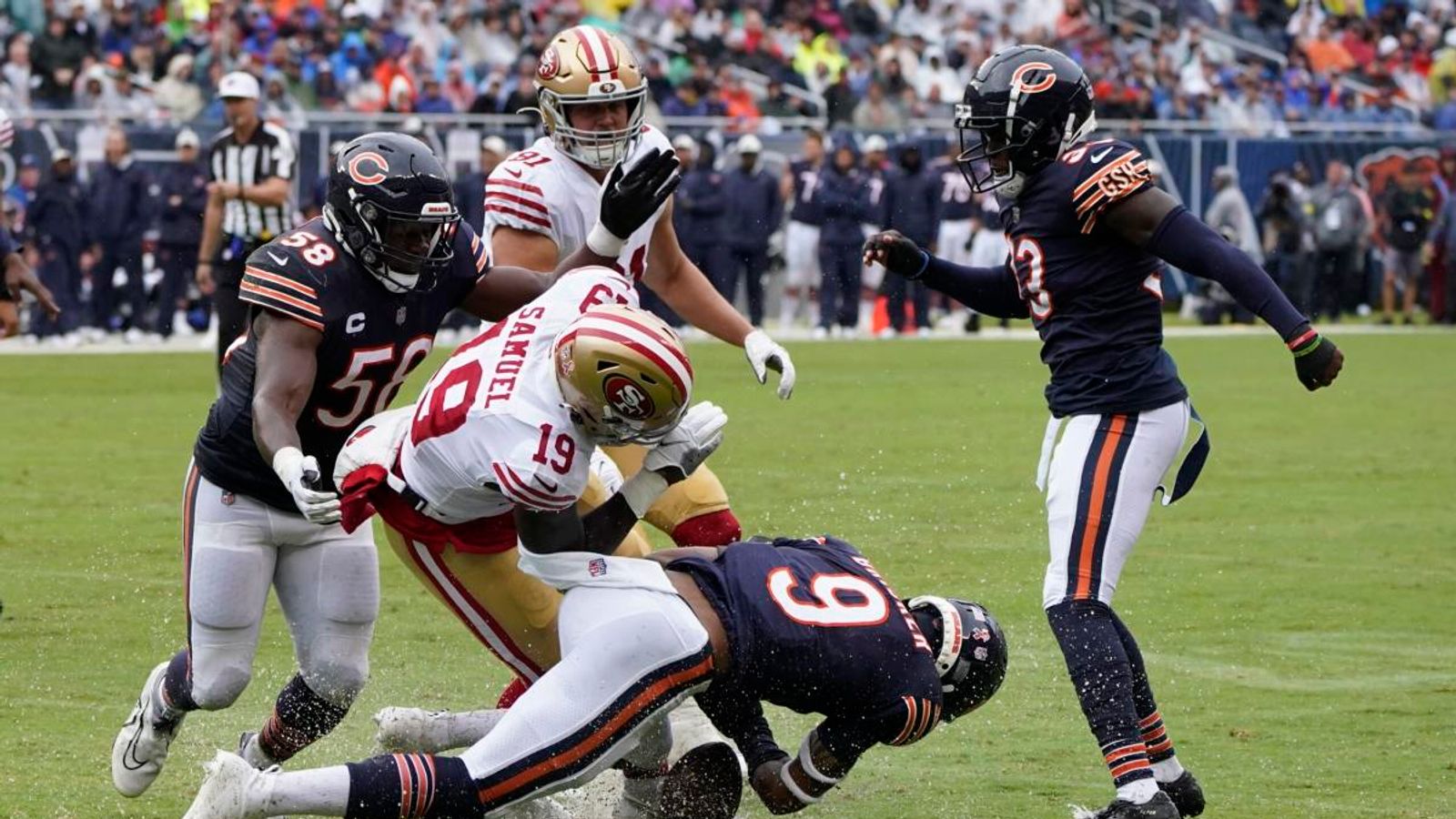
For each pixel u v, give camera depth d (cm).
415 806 1398
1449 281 7875
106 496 3325
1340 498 3519
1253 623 2464
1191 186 8112
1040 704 2069
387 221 1530
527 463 1434
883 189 6994
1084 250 1677
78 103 7031
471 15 8081
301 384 1548
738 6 8744
